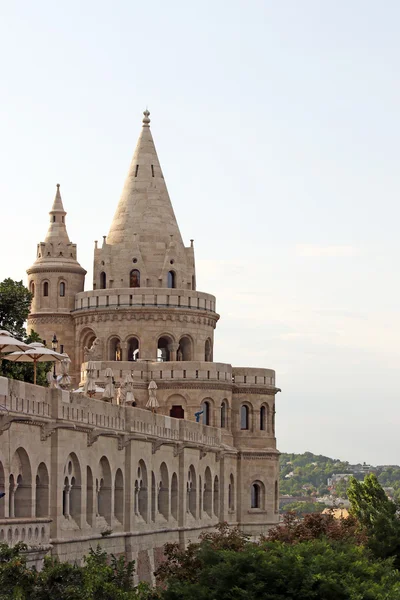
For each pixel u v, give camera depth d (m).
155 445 110.00
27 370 120.94
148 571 105.50
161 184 164.00
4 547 61.56
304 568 72.44
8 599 57.72
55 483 83.81
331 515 102.56
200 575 75.12
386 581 76.25
